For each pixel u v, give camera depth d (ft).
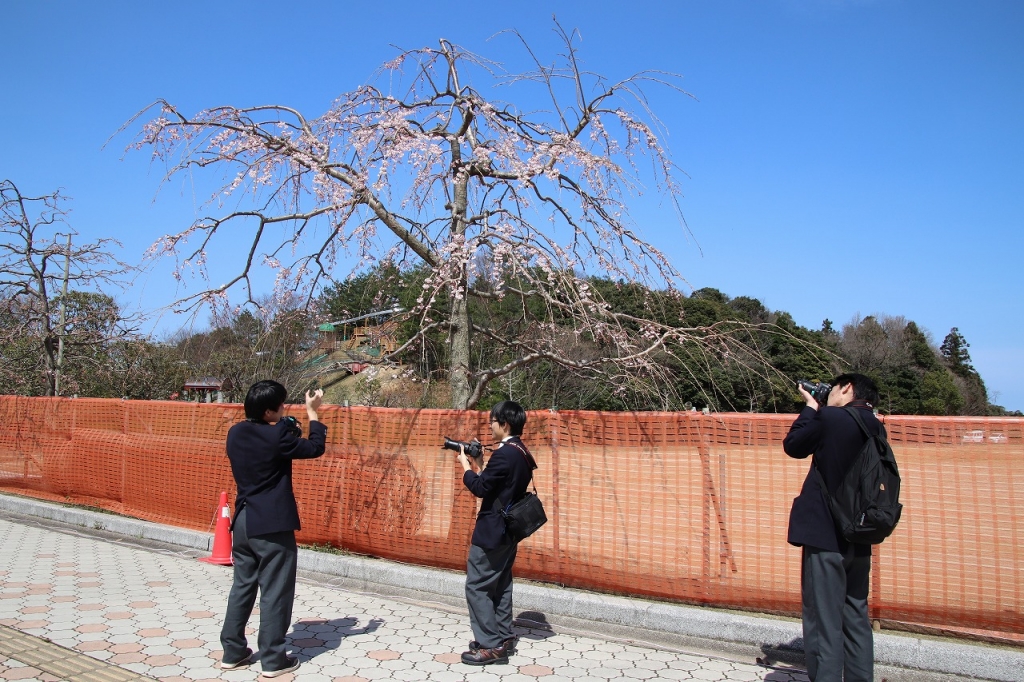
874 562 15.81
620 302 22.98
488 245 20.30
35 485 34.73
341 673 14.37
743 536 17.07
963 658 14.12
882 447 12.19
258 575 14.43
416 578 20.18
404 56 22.91
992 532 14.96
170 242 21.67
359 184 20.90
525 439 19.77
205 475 26.76
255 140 21.77
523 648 16.08
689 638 16.39
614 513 18.43
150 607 18.62
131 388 51.03
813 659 12.41
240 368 37.68
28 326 45.16
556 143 21.62
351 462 23.11
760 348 21.35
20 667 14.10
